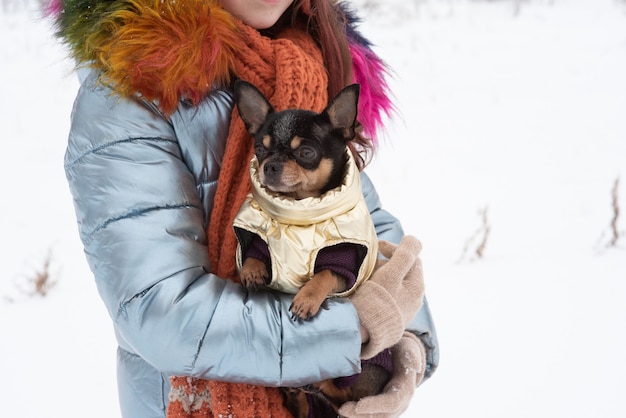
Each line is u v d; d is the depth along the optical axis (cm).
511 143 747
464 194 621
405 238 207
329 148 201
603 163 684
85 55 198
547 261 490
